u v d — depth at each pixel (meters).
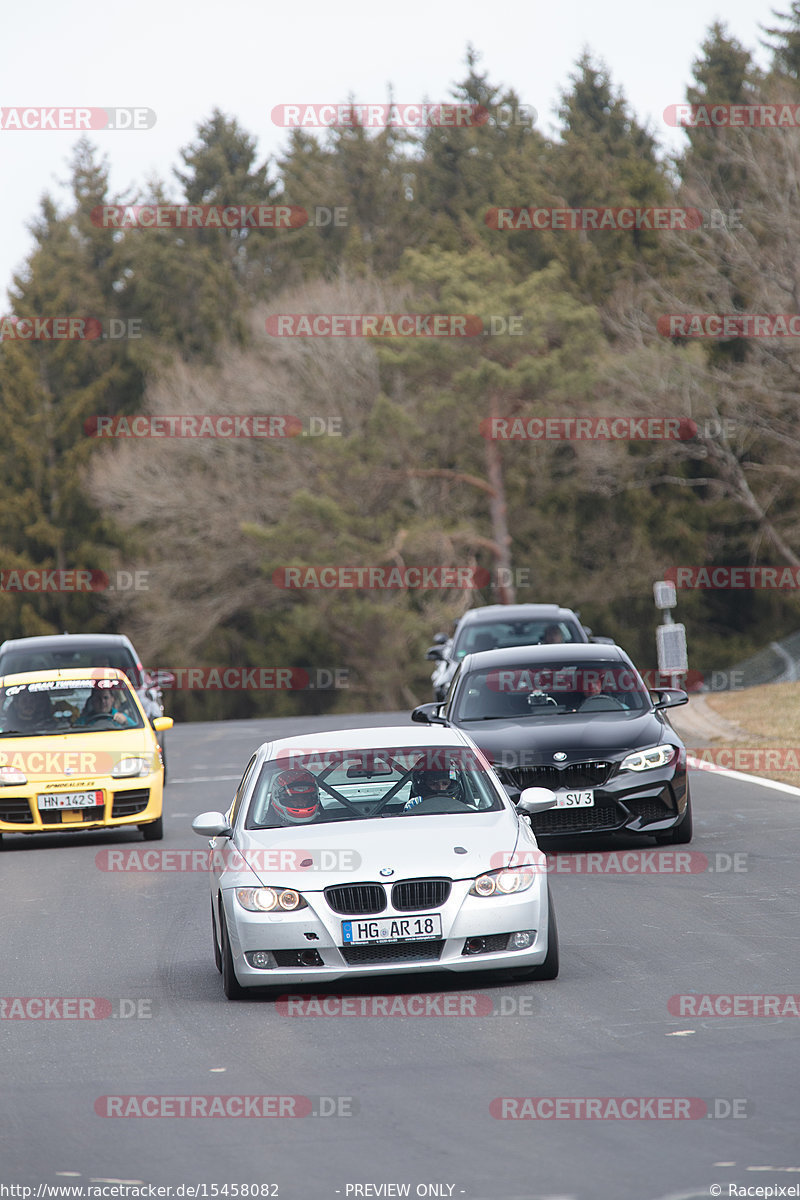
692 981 33.50
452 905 33.62
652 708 57.44
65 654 82.19
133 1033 31.92
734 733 93.44
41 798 64.06
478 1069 27.14
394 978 34.88
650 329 189.62
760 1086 25.09
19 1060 30.16
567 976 34.81
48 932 45.31
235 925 34.09
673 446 191.88
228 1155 23.00
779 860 49.41
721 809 62.72
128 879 55.12
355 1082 26.77
